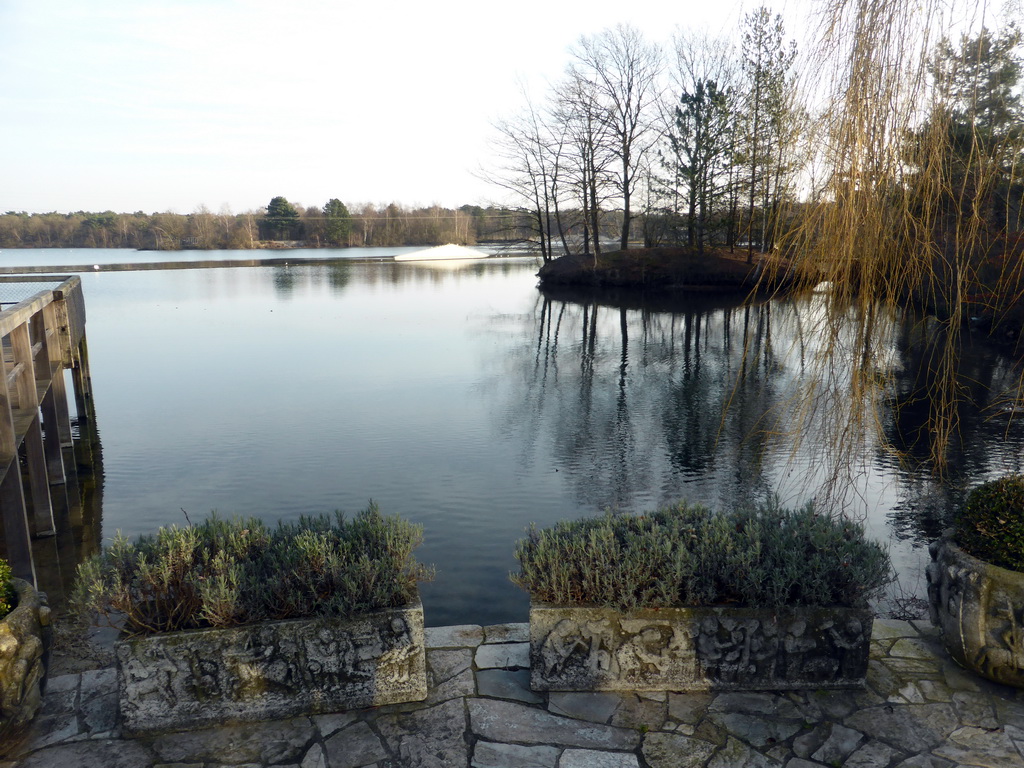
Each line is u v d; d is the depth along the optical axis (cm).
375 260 7944
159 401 1553
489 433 1312
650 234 4372
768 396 1611
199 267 6631
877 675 397
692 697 378
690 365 2017
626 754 333
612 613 379
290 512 923
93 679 408
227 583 367
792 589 384
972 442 1188
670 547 392
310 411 1469
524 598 687
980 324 1981
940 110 362
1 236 10312
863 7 352
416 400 1580
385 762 328
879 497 948
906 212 374
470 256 8481
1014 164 374
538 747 338
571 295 3969
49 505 852
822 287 409
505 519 898
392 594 376
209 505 952
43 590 711
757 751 334
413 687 373
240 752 338
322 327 2791
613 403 1563
